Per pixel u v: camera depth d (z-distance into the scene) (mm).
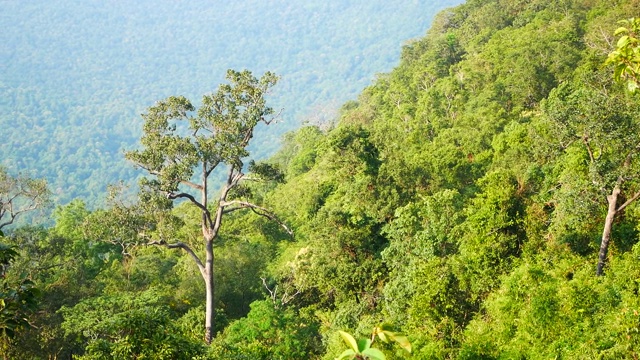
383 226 45219
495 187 34438
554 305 23781
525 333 23609
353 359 6312
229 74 41562
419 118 77125
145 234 41219
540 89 70375
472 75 80750
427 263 31625
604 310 23516
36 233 48281
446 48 116250
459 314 28516
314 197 61281
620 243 30406
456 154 50406
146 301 38969
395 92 107438
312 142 111250
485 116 62938
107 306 37625
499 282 30094
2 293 10688
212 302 41062
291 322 34875
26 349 34469
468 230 35094
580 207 29234
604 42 68938
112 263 52125
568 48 71125
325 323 40344
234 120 41281
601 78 38500
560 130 29156
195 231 57562
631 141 26641
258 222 61812
